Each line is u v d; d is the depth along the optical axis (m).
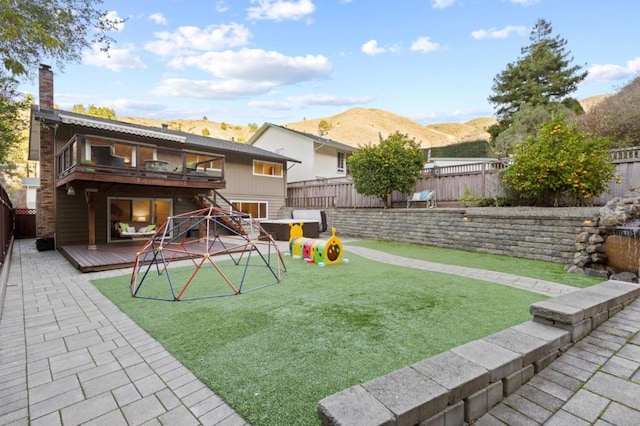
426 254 8.59
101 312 4.11
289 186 18.44
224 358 2.77
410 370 1.88
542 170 8.17
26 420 2.04
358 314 3.79
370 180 12.59
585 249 6.12
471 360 2.02
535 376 2.27
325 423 1.50
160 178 9.23
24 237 14.81
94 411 2.12
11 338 3.32
